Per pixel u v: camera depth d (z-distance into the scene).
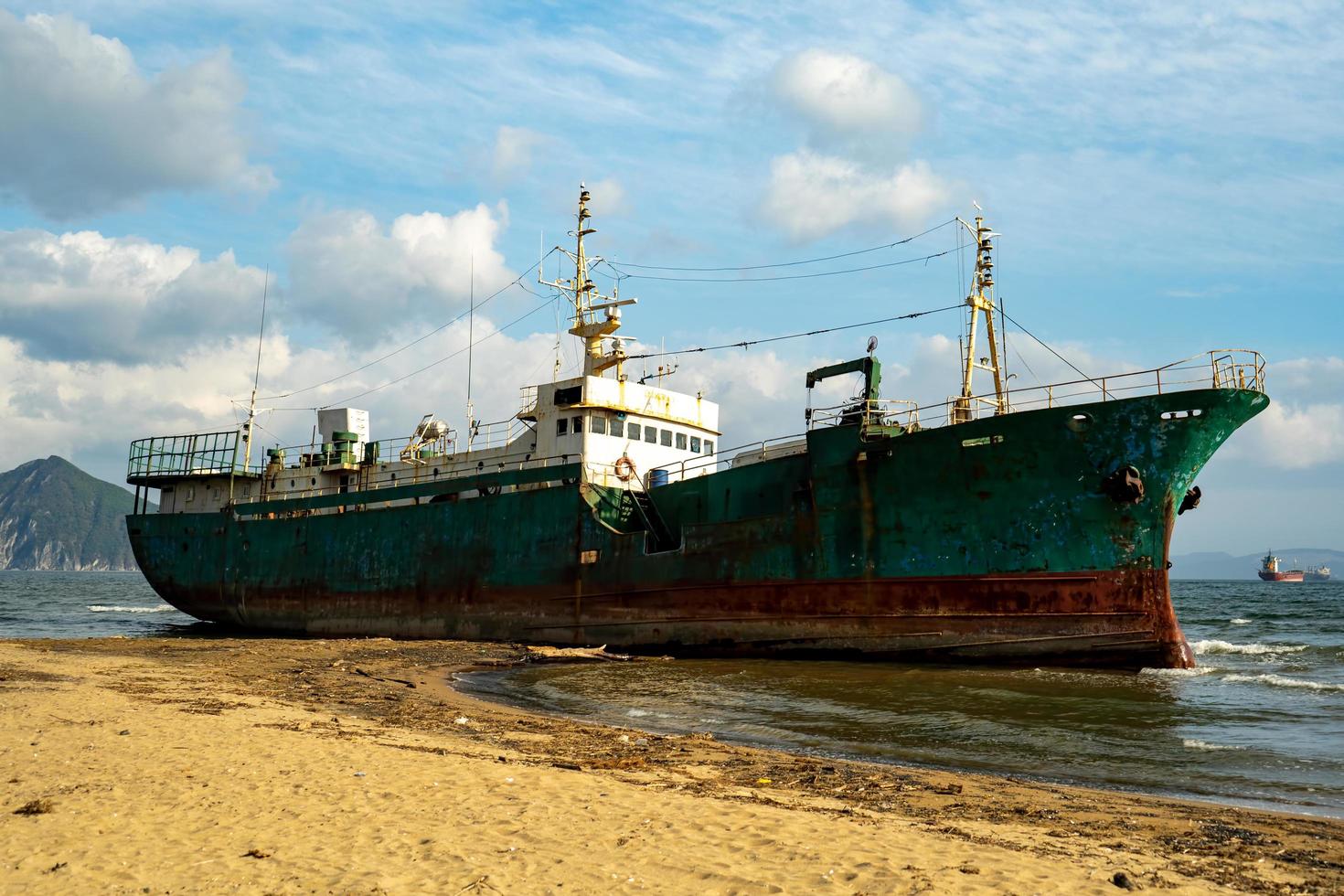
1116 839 10.31
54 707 18.33
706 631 31.53
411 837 9.52
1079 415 26.38
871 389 29.73
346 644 35.50
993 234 36.47
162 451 52.19
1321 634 50.09
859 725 18.81
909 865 8.85
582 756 14.81
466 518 38.09
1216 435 25.91
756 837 9.73
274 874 8.30
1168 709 20.12
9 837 9.41
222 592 47.59
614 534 33.75
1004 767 15.05
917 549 28.45
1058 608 26.84
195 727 16.17
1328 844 10.28
